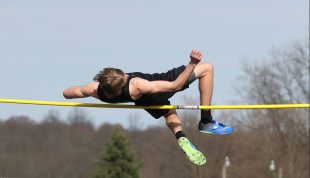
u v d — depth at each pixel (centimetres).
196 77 1409
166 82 1337
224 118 6838
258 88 6844
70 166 9506
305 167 6438
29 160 9231
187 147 1392
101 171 6794
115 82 1317
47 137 9875
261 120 6756
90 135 10200
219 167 6762
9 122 9800
